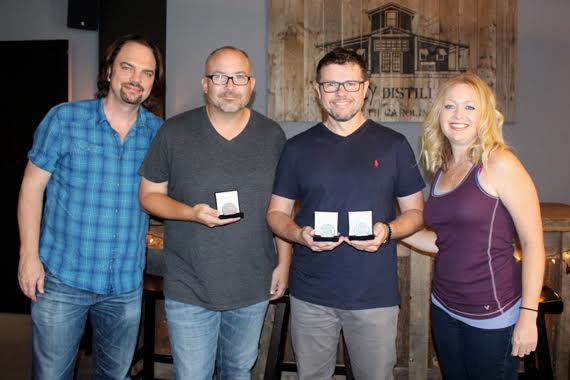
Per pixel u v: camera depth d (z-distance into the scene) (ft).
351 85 5.86
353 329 6.10
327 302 6.03
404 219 6.01
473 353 5.45
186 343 6.14
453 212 5.45
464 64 12.02
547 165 12.26
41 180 6.04
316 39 12.19
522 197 5.19
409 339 8.30
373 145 6.08
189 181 6.08
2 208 12.73
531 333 5.16
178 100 12.71
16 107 12.59
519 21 12.05
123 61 6.03
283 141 6.58
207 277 6.04
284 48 12.26
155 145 6.22
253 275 6.22
